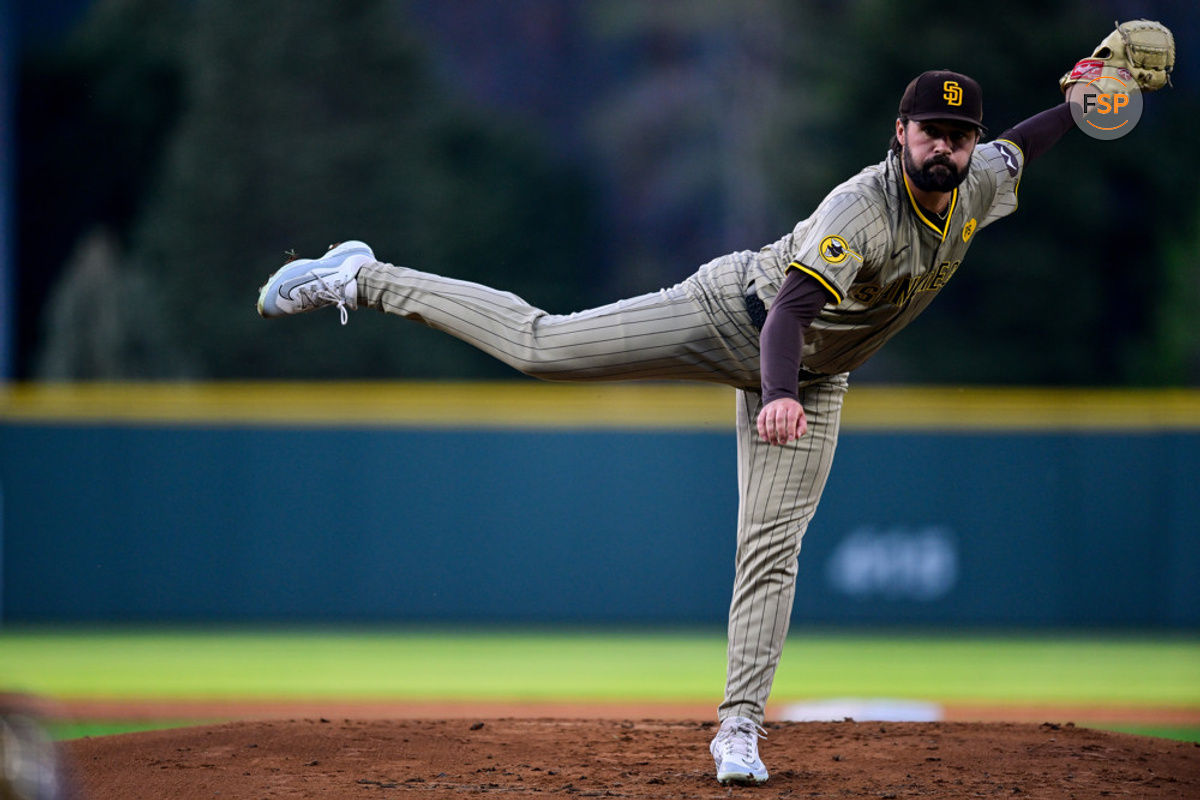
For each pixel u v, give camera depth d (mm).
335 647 37094
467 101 104312
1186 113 88812
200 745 15555
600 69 119312
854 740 16203
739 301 13297
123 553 40406
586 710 27031
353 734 16266
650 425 40875
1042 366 82688
